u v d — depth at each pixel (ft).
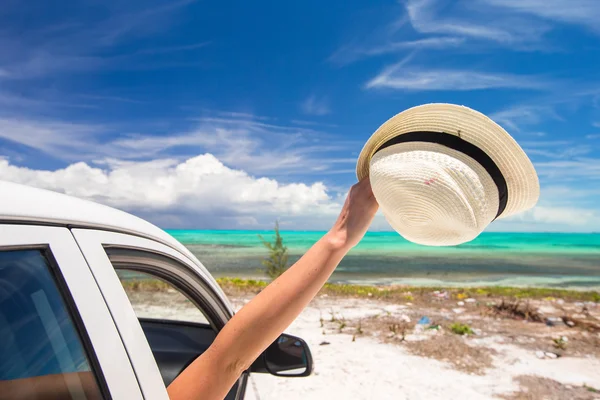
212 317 6.30
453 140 3.05
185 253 5.33
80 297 2.65
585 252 216.33
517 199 3.25
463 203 2.93
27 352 2.37
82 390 2.53
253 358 2.69
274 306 2.63
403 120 3.22
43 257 2.54
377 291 43.70
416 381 18.04
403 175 2.96
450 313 31.81
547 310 33.32
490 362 20.63
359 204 2.97
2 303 2.30
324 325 27.81
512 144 2.95
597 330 26.66
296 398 16.14
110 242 3.25
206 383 2.64
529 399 16.39
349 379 18.10
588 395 16.81
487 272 111.75
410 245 257.96
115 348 2.76
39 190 2.93
